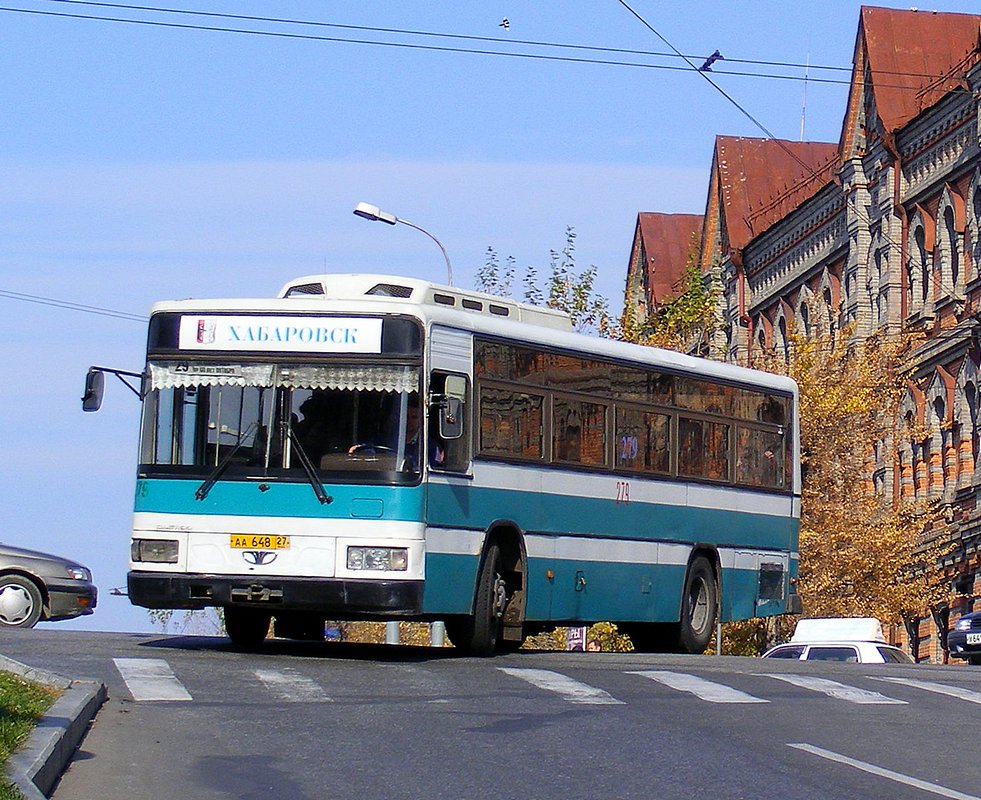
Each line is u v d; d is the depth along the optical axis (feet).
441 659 63.46
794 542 86.28
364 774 37.70
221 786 36.24
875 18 154.81
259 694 49.65
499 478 65.26
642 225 230.89
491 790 36.11
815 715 49.01
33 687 44.57
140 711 45.60
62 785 35.70
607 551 72.02
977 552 134.31
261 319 61.57
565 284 169.27
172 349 61.87
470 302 67.31
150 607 61.31
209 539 60.75
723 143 199.11
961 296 137.49
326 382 60.95
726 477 81.05
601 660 65.36
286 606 60.18
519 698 50.62
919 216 145.18
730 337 190.70
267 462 60.75
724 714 48.60
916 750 42.98
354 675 55.42
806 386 141.59
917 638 146.10
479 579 64.49
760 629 139.23
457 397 60.95
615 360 73.20
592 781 37.42
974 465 136.46
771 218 189.98
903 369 144.36
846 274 158.81
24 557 82.64
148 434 61.72
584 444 70.90
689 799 35.60
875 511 138.41
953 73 137.90
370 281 65.21
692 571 78.07
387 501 59.93
